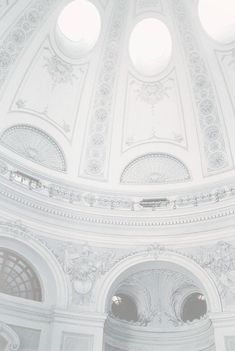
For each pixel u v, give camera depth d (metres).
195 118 20.05
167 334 18.14
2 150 17.95
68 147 19.81
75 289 17.06
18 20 18.38
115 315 18.48
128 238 18.30
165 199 19.20
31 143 19.03
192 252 17.67
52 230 17.80
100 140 20.20
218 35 19.64
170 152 20.17
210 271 17.11
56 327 16.17
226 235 17.39
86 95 20.31
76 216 18.25
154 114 20.66
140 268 18.12
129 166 20.12
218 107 19.70
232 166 18.86
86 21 20.27
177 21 19.89
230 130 19.36
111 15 20.02
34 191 17.61
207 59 19.81
